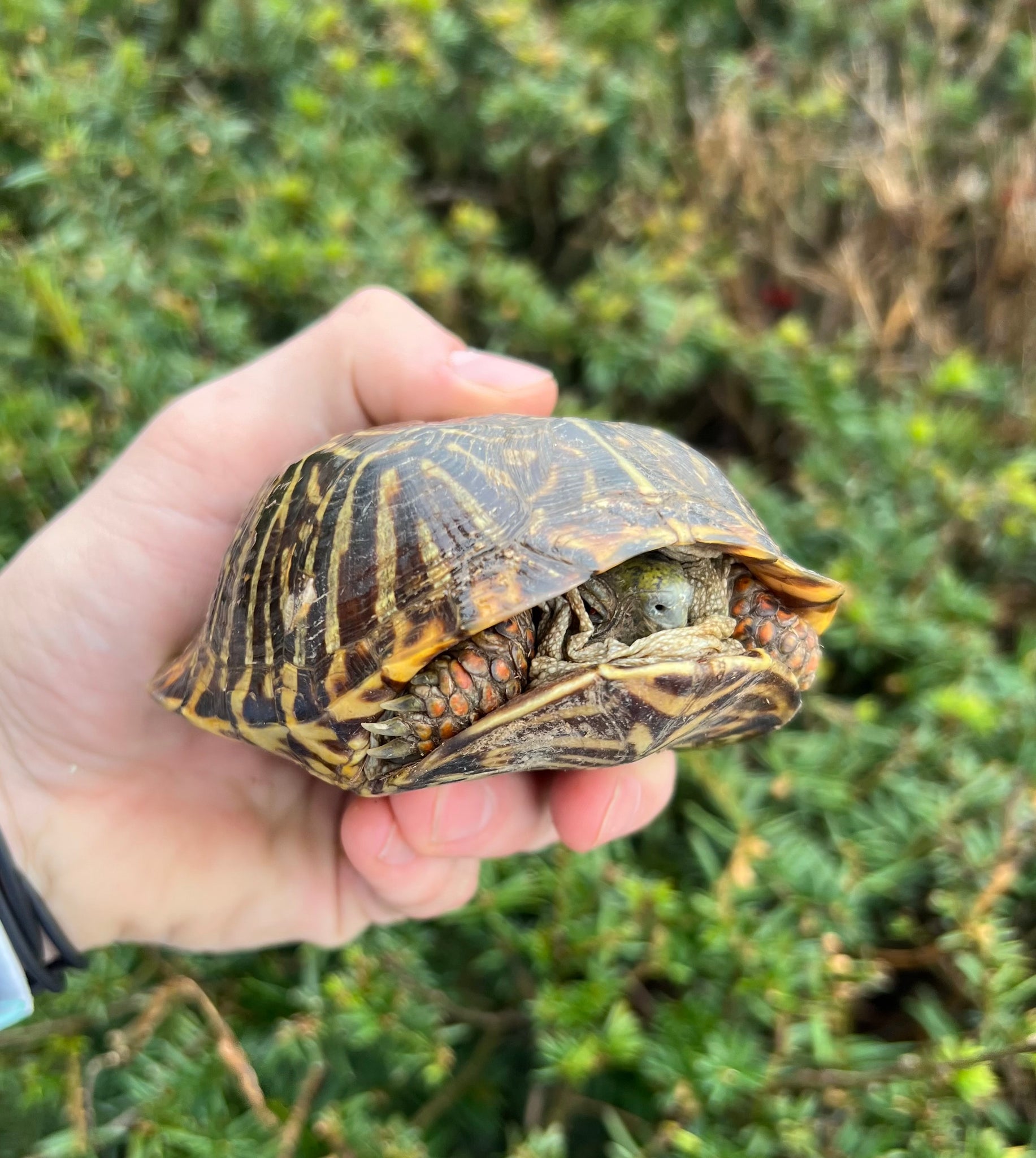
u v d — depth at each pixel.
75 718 0.14
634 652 0.10
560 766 0.11
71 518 0.14
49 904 0.13
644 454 0.11
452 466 0.10
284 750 0.11
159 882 0.14
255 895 0.14
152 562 0.13
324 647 0.10
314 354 0.14
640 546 0.10
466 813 0.12
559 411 0.18
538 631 0.11
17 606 0.13
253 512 0.12
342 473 0.11
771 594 0.12
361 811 0.13
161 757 0.14
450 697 0.10
